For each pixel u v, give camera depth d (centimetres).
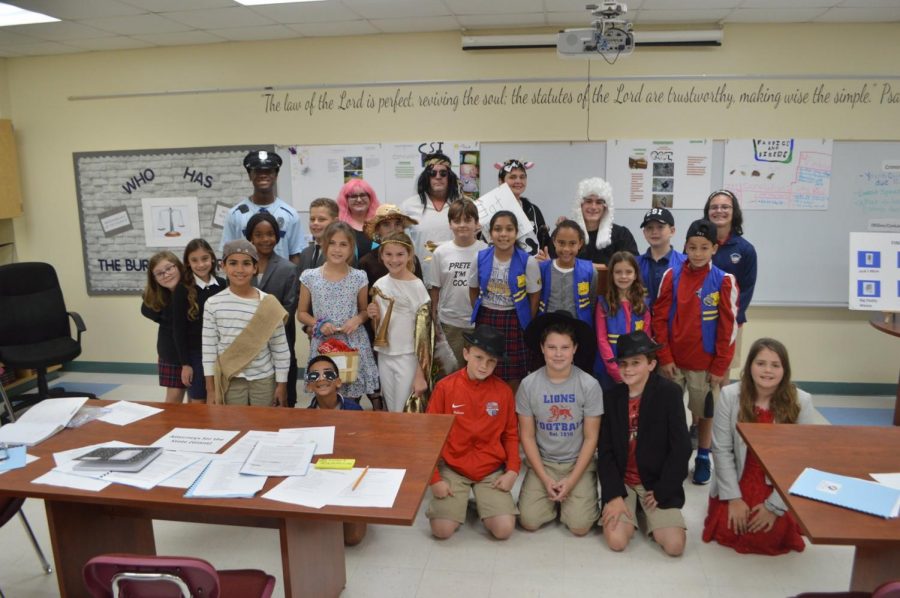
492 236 315
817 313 466
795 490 178
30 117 524
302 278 324
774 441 212
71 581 208
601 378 316
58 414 234
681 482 268
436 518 280
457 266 336
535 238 411
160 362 347
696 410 321
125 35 456
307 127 490
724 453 263
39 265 458
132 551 236
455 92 468
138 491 181
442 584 249
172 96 502
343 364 286
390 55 470
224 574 189
